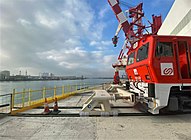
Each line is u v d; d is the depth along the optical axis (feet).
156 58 17.42
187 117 19.39
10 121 17.65
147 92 18.60
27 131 14.12
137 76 21.89
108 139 12.12
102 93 24.27
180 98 18.74
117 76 70.03
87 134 13.24
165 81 17.33
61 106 27.22
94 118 18.99
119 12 60.29
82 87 69.15
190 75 18.24
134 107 25.61
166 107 19.13
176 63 17.76
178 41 18.47
